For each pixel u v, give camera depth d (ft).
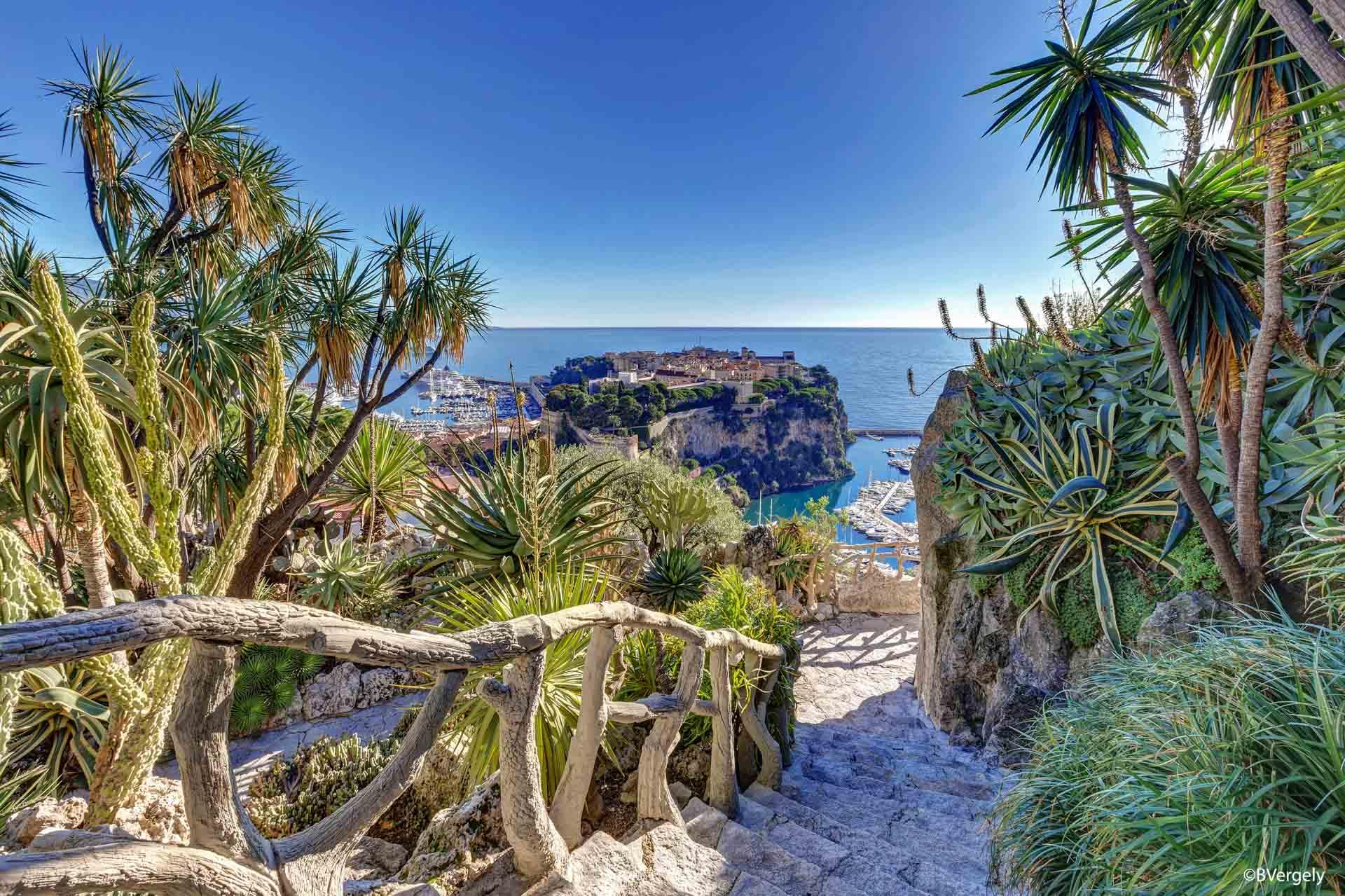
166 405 12.60
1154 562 11.69
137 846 2.64
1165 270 8.72
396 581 24.52
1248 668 5.01
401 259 23.94
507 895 5.03
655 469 29.94
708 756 9.34
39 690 9.90
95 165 22.00
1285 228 7.16
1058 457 13.01
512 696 4.79
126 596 13.78
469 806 7.11
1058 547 12.82
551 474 14.32
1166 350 8.83
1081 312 17.25
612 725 9.12
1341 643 5.06
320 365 24.39
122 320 17.13
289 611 3.05
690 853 6.48
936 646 17.54
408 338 24.56
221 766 2.97
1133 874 4.12
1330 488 9.02
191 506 21.77
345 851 3.52
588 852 5.69
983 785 11.73
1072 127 8.82
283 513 23.00
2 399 9.38
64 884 2.32
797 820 8.76
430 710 4.03
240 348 19.13
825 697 19.77
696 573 21.56
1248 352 9.16
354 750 12.42
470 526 14.96
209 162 23.61
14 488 9.27
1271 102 7.92
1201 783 4.16
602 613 5.67
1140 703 5.51
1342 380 9.60
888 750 14.24
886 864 7.72
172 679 5.42
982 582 15.55
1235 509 9.30
